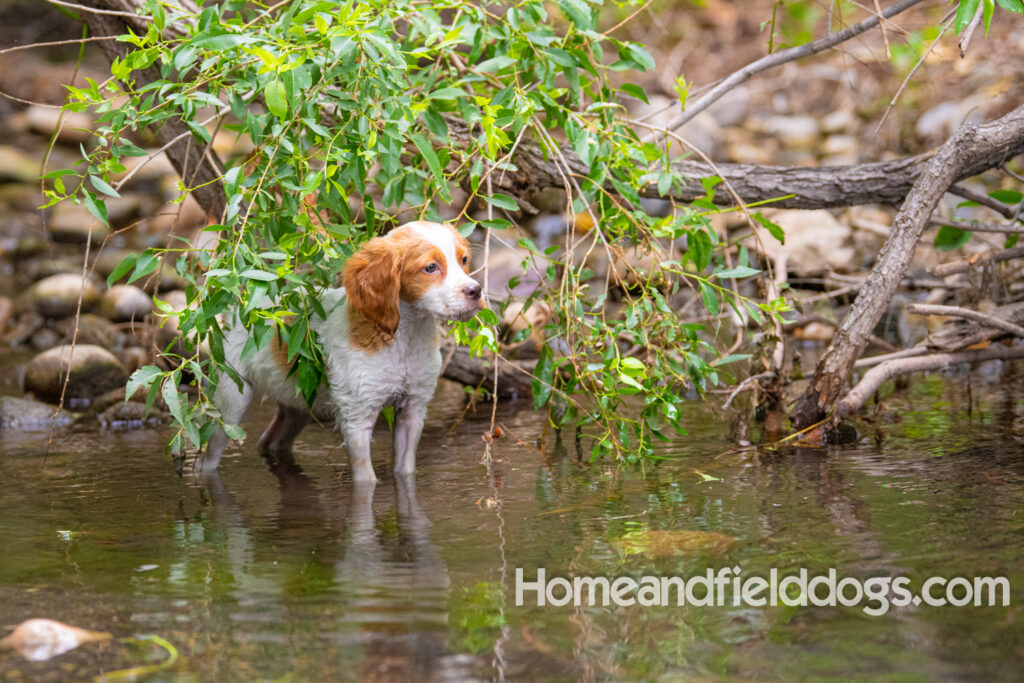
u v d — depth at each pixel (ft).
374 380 17.57
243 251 15.72
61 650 10.37
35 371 26.76
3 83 52.03
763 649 10.18
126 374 27.45
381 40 15.53
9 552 13.67
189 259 18.81
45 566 13.04
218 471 18.74
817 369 20.10
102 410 24.82
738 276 17.97
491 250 34.47
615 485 16.72
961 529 13.51
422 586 12.03
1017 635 10.30
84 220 41.55
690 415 22.61
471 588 11.94
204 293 16.08
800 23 29.19
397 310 16.60
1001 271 25.31
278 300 18.01
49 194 16.61
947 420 20.77
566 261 18.12
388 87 16.96
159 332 27.50
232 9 18.71
